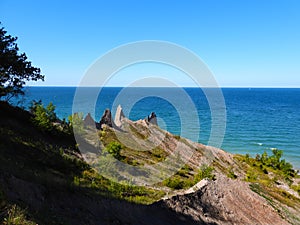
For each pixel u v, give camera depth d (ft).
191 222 47.44
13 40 76.38
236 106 529.86
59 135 78.59
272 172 133.69
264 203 65.72
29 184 32.83
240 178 107.96
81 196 38.09
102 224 34.50
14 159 46.06
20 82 78.54
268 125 312.71
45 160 53.52
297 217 68.95
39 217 26.91
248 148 209.67
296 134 264.93
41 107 88.69
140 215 42.75
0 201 24.43
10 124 72.28
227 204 58.08
